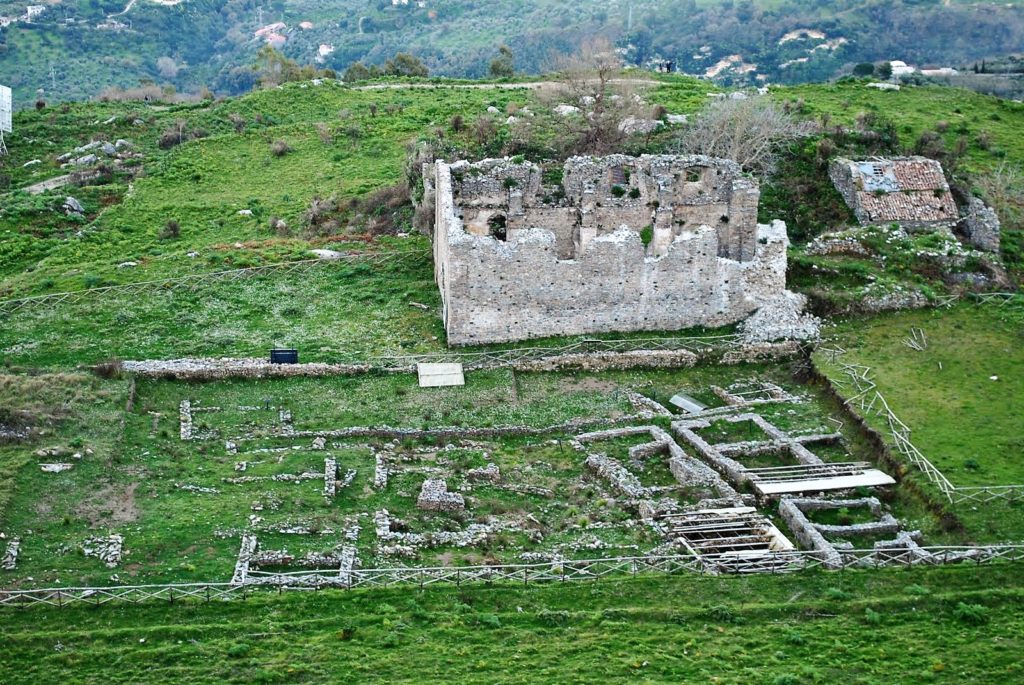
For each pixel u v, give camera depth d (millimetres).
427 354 69562
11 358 67125
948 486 56281
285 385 66750
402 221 88438
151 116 119500
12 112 120188
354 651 44875
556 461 60531
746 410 65688
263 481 56188
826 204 88375
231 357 68312
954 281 78250
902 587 50344
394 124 112125
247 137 111312
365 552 51094
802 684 44000
